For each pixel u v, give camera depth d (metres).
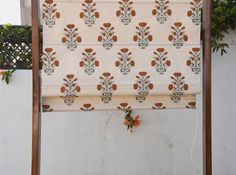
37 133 1.84
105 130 3.03
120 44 1.92
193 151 3.08
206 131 1.93
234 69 3.08
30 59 2.99
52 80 1.88
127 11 1.92
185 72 1.96
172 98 2.00
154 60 1.94
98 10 1.90
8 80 2.93
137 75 1.93
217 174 3.11
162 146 3.07
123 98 1.98
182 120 3.08
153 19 1.94
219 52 3.05
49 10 1.87
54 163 3.00
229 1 3.02
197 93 1.97
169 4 1.94
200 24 1.96
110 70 1.91
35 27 1.84
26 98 2.97
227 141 3.10
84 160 3.02
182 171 3.08
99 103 1.96
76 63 1.89
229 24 3.00
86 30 1.89
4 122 2.95
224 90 3.08
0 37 2.96
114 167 3.04
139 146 3.05
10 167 2.97
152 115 3.06
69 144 3.01
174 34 1.95
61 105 1.93
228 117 3.09
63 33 1.88
